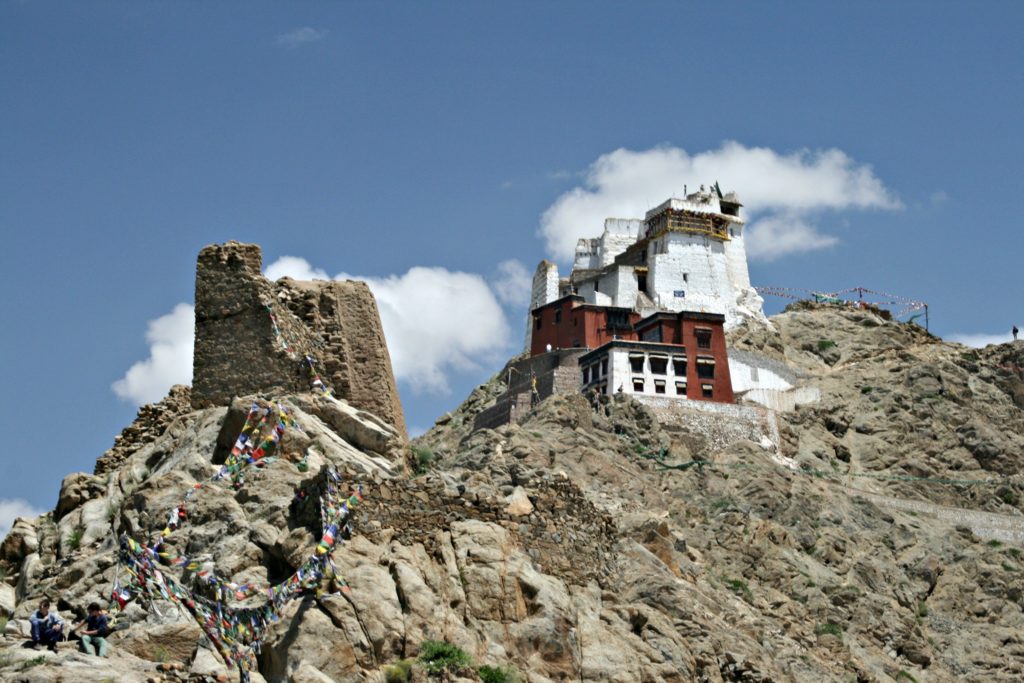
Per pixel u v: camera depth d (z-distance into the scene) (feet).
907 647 295.69
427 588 147.43
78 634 127.03
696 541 300.20
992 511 397.80
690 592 201.05
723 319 408.87
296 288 194.59
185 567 144.05
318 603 139.44
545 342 433.89
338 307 195.11
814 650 257.34
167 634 131.75
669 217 501.97
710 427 388.16
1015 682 304.30
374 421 181.16
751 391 425.28
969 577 339.36
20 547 168.04
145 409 188.55
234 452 159.53
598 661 157.79
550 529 170.71
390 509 153.17
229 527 149.18
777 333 485.56
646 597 182.60
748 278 515.09
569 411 347.56
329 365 189.67
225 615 133.80
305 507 150.10
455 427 426.10
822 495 350.02
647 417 374.63
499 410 400.47
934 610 326.85
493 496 165.07
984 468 414.62
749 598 272.51
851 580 315.78
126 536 133.08
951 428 428.97
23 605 152.05
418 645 141.90
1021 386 458.50
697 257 499.51
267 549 146.92
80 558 160.45
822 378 450.30
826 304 524.11
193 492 153.89
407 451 180.55
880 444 414.82
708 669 176.04
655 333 409.28
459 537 156.56
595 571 176.86
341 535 147.13
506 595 154.10
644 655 164.14
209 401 180.96
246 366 181.47
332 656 135.85
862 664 272.31
